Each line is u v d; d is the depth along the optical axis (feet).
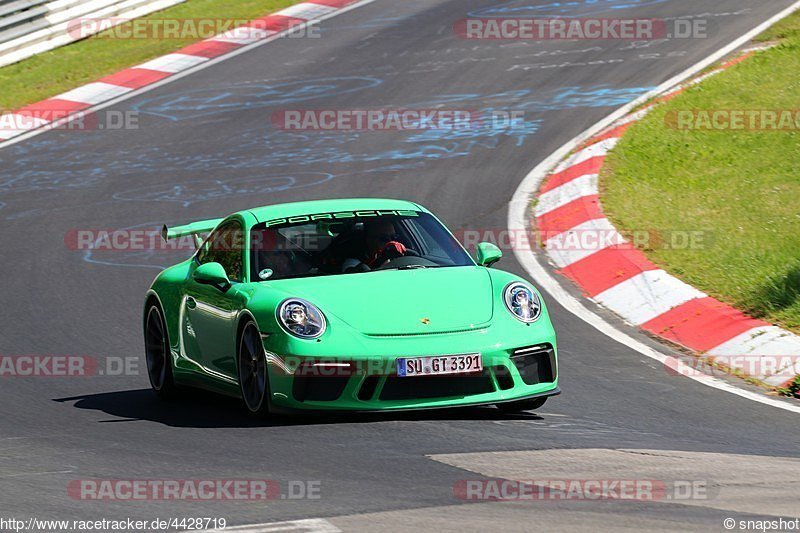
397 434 74.59
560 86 206.69
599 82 206.18
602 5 256.32
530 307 81.66
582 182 155.63
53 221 163.32
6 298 133.18
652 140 169.48
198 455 71.82
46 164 191.83
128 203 169.37
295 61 238.68
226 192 170.71
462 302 81.05
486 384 78.13
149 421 85.71
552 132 183.62
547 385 80.28
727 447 73.41
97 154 195.11
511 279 85.05
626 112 187.83
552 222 144.87
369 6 277.23
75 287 135.85
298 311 78.54
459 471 64.80
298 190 168.55
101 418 88.17
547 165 168.35
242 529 54.90
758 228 132.77
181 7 284.20
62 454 74.74
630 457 68.59
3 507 61.16
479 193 160.04
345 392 76.59
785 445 74.64
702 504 57.47
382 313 79.15
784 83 187.73
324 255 88.63
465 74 219.82
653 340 107.14
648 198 147.84
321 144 190.08
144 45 258.16
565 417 81.92
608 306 117.70
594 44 228.84
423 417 80.43
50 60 252.62
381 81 221.05
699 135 169.78
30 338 118.11
